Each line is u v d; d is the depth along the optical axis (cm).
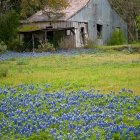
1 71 2364
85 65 2878
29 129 1118
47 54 4122
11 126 1158
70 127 1124
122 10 7175
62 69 2680
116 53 4050
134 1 7106
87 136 1026
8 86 1992
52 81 2106
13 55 4103
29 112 1334
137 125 1143
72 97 1573
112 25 5944
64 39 5147
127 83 1961
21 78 2248
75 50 4628
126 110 1335
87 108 1380
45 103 1471
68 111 1345
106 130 1080
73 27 4941
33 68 2791
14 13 4994
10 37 4944
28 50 4953
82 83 1989
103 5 5734
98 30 5725
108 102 1484
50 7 5056
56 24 5109
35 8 5612
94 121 1187
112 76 2219
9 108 1404
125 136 1023
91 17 5472
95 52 4231
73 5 5350
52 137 1045
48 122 1177
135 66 2712
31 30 4981
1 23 4925
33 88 1883
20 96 1662
